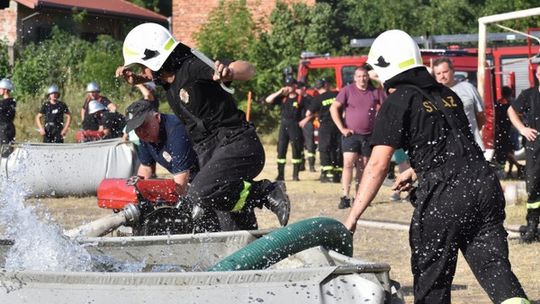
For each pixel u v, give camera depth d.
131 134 8.25
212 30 36.97
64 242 5.92
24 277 4.54
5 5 38.12
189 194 7.45
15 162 16.41
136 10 42.06
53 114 20.58
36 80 31.41
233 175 7.41
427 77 6.13
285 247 5.36
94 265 6.07
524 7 38.75
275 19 37.16
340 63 25.55
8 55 33.62
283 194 7.61
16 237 5.92
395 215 14.65
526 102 11.46
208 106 7.42
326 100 20.00
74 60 32.75
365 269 4.65
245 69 7.19
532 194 11.38
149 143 7.91
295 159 20.91
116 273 4.53
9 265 5.75
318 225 5.53
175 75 7.44
